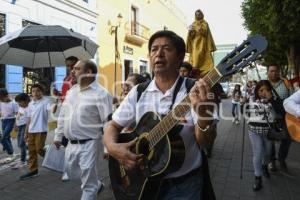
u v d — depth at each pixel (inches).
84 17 624.4
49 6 520.1
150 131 89.0
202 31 277.6
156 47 88.4
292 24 358.3
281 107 205.5
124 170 96.3
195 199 87.0
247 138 415.8
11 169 263.1
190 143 85.6
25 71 473.7
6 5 433.7
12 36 258.8
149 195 90.0
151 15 1026.1
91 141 162.7
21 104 279.7
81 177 163.8
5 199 197.8
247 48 72.7
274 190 211.6
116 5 768.9
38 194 206.1
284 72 651.5
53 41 285.7
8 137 307.4
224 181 230.2
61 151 197.5
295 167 265.1
